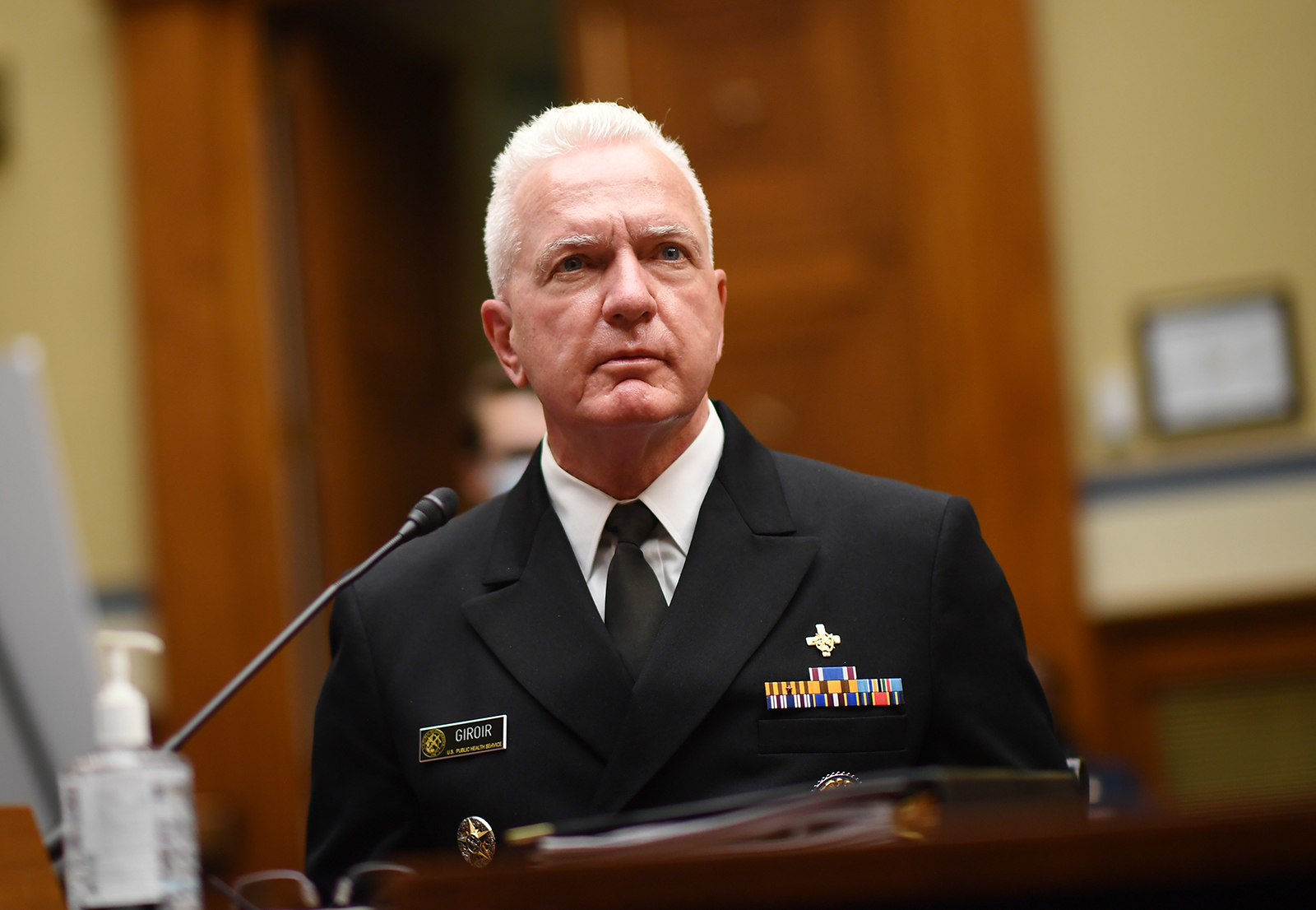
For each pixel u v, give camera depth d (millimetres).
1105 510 6387
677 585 2279
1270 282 6332
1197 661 6223
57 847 1913
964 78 6684
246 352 7477
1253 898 1139
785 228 6949
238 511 7383
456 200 9922
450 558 2477
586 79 7230
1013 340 6539
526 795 2184
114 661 1619
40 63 7734
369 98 8766
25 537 2455
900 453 6707
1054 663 6191
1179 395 6367
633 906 1203
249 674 2049
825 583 2264
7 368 2480
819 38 6965
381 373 8523
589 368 2254
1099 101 6570
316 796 2381
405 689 2336
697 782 2135
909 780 1415
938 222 6695
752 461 2432
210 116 7590
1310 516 6141
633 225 2279
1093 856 1135
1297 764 6109
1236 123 6430
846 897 1171
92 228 7633
